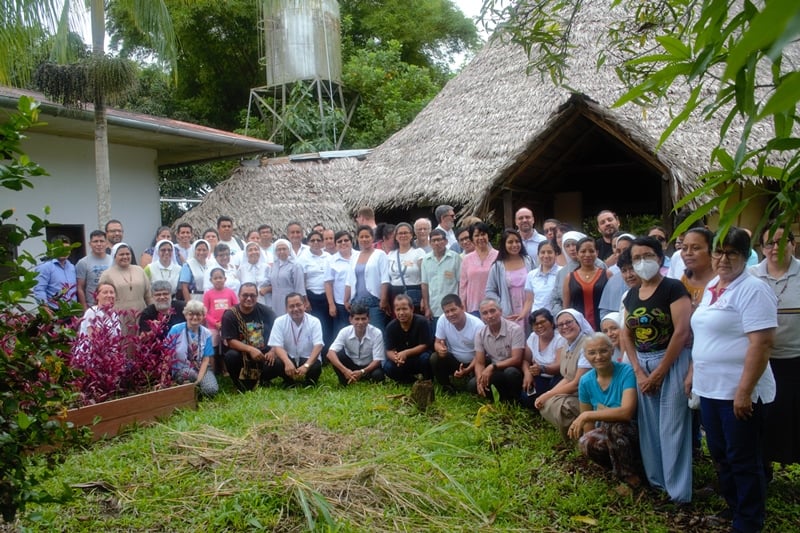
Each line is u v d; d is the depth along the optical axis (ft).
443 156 36.99
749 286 11.18
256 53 77.41
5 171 7.22
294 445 15.10
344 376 22.12
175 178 60.23
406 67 72.90
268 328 23.04
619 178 37.88
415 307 23.90
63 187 34.65
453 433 16.98
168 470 14.42
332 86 64.90
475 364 20.20
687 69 5.66
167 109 69.72
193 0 35.35
